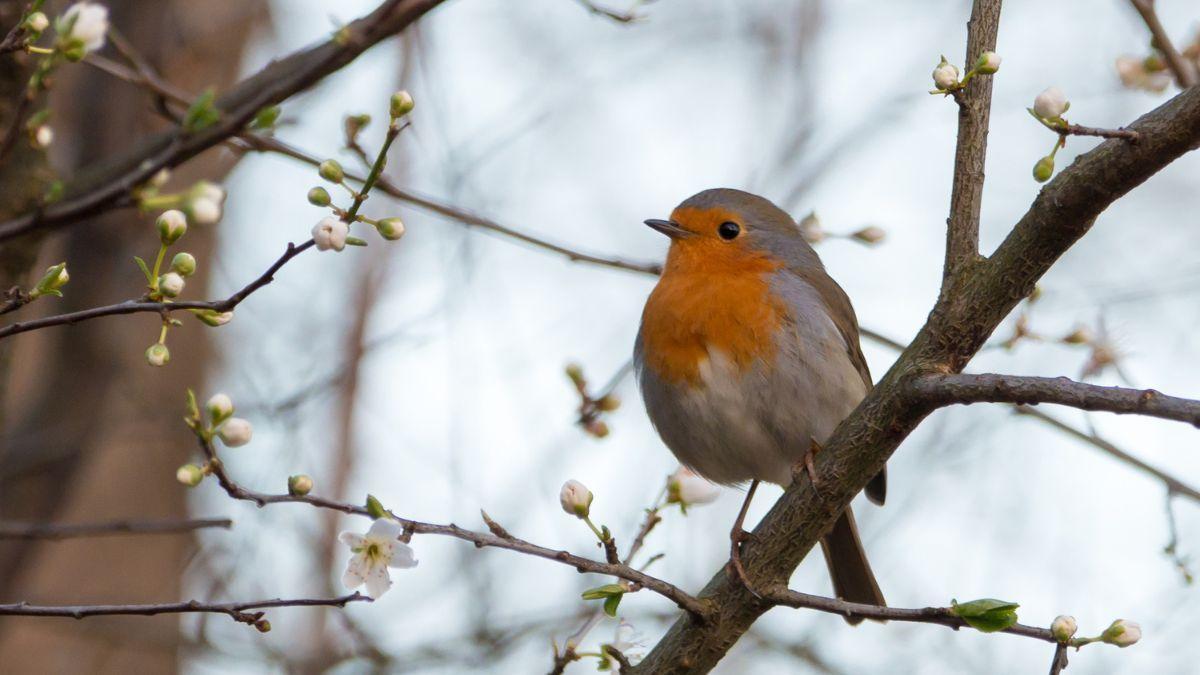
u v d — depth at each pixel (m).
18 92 8.27
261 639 13.16
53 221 6.23
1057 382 6.01
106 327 11.81
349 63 7.28
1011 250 6.85
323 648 13.56
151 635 13.02
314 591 13.73
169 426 13.24
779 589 7.39
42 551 12.05
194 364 14.21
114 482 14.05
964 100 7.14
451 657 13.06
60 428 11.36
